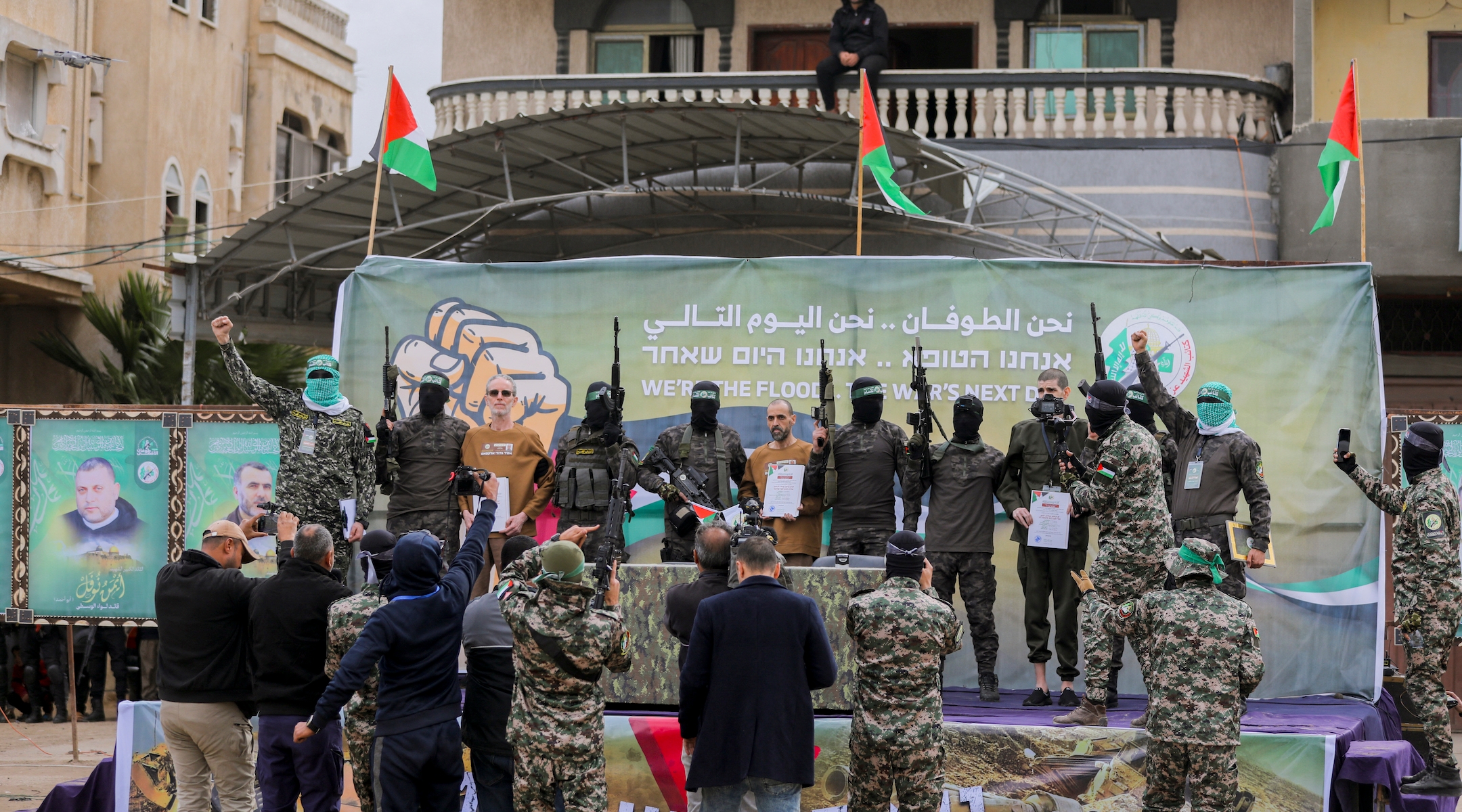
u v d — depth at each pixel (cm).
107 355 2073
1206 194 1662
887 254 1714
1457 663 1317
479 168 1603
